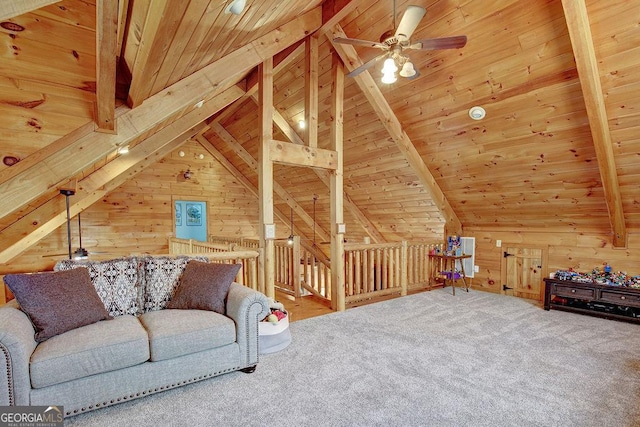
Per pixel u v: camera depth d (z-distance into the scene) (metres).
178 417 1.97
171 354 2.19
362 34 3.84
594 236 4.23
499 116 3.71
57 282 2.27
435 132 4.35
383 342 3.09
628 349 2.95
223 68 3.02
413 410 2.03
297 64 4.55
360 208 6.71
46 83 2.08
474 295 4.96
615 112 3.01
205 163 8.04
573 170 3.72
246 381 2.38
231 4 1.95
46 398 1.84
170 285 2.84
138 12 1.64
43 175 2.25
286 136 5.68
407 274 5.39
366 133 4.99
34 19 1.94
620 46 2.66
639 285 3.66
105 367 1.99
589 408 2.05
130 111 2.57
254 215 8.79
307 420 1.93
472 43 3.32
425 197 5.42
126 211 7.15
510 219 4.91
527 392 2.23
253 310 2.50
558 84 3.14
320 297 5.36
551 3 2.75
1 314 1.95
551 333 3.35
